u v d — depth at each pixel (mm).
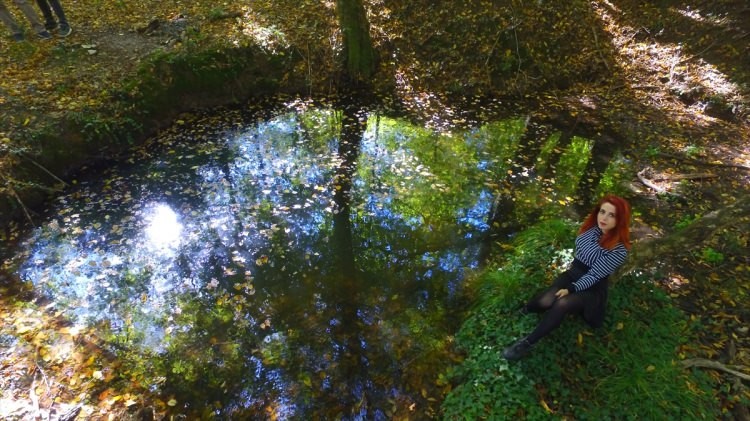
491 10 9977
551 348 4078
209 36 8844
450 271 5574
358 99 9109
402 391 4184
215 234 5961
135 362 4410
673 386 3758
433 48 9758
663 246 4531
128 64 7977
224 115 8414
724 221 4453
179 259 5586
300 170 7199
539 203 6621
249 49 8789
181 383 4254
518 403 3742
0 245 5629
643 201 6598
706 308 4719
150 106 7770
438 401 4070
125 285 5215
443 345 4602
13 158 6164
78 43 8289
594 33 10117
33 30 8352
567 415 3674
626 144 7965
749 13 9352
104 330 4699
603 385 3811
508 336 4273
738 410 3752
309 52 9117
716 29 9539
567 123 8602
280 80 8984
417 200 6691
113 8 9617
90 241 5754
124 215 6180
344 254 5793
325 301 5160
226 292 5203
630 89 9375
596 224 4027
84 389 4090
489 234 6094
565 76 9703
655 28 10164
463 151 7812
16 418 3760
